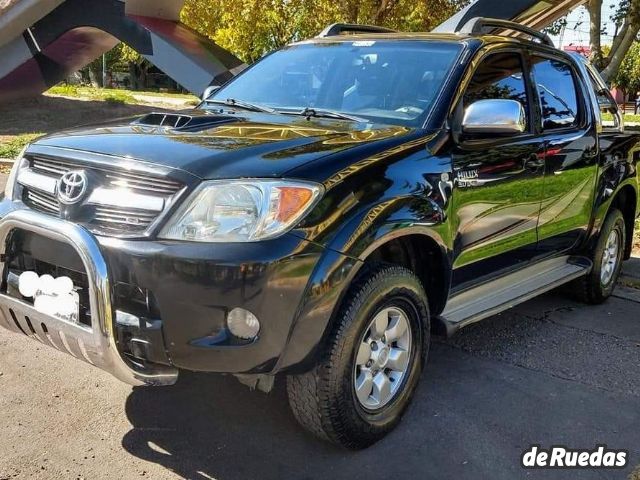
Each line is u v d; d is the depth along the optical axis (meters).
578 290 5.69
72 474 2.95
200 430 3.37
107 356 2.82
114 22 15.18
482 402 3.83
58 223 2.88
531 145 4.30
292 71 4.48
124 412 3.50
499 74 4.24
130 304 2.82
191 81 14.62
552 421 3.66
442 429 3.50
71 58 17.83
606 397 3.99
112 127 3.45
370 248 3.00
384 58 4.21
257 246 2.72
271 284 2.71
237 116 3.80
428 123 3.64
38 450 3.11
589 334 5.03
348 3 15.79
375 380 3.29
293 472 3.06
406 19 16.25
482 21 4.48
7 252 3.19
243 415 3.54
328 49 4.54
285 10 17.39
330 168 2.97
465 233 3.72
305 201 2.82
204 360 2.77
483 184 3.79
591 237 5.39
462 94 3.83
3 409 3.44
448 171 3.52
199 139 3.12
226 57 15.58
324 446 3.29
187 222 2.74
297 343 2.84
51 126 15.71
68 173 3.01
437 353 4.50
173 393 3.73
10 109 17.42
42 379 3.78
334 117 3.87
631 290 6.29
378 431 3.29
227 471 3.05
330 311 2.88
